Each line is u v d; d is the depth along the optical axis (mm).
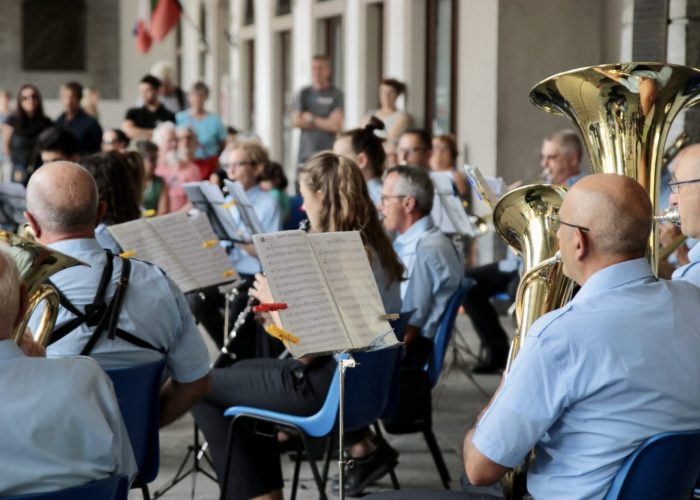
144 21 19188
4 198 7656
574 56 9781
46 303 3031
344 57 13969
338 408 3994
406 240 5156
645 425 2631
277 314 3674
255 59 18688
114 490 2467
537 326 2693
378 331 3602
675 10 7688
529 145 9766
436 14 11578
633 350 2619
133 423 3539
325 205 4324
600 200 2689
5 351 2455
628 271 2709
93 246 3594
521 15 9633
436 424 6105
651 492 2635
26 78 25219
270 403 4250
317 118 11531
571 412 2676
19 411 2408
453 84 11188
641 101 3361
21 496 2299
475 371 7340
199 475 5270
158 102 12352
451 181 6633
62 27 25219
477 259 10039
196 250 5039
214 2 21828
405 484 5137
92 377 2539
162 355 3678
